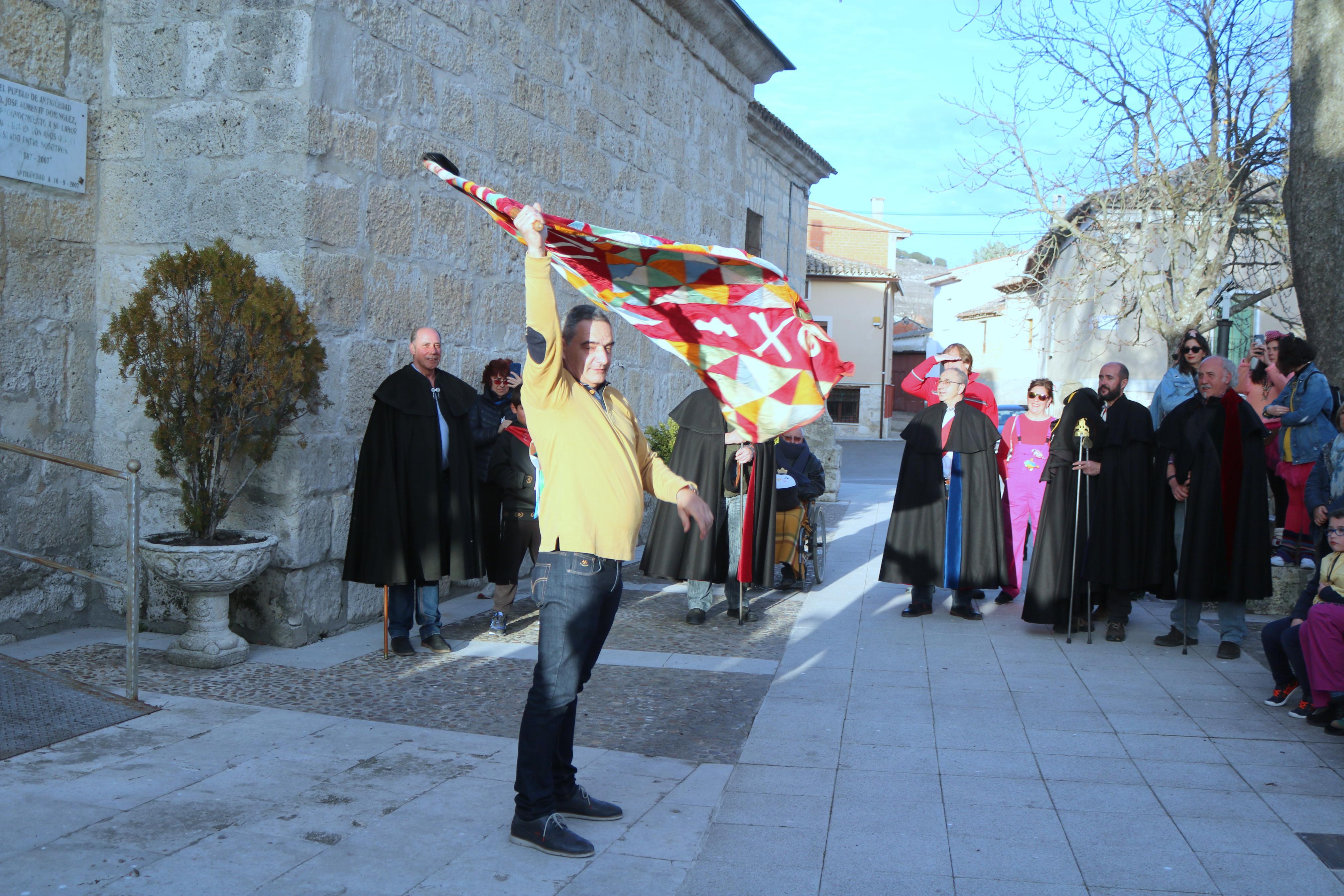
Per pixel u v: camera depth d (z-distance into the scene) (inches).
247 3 250.5
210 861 136.6
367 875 135.2
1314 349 317.1
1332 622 204.5
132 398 262.4
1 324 242.5
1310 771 185.5
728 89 560.1
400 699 217.2
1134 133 659.4
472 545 263.3
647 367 473.4
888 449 1362.0
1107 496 274.8
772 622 307.4
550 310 138.9
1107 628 299.4
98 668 228.7
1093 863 147.0
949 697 230.7
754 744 197.8
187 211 257.6
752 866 144.4
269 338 230.7
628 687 235.3
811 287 1697.8
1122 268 790.5
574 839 145.0
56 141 251.4
